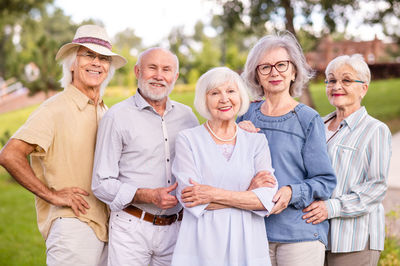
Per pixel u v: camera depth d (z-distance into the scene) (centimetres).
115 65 298
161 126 267
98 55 273
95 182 254
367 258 253
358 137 254
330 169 239
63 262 258
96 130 274
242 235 228
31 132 249
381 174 245
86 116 270
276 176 245
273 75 251
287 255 242
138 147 259
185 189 225
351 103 266
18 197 846
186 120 278
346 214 244
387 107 1700
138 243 262
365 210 245
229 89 233
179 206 270
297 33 1549
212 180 230
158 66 261
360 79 262
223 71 235
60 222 258
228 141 239
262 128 255
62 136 260
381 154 246
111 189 249
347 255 256
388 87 2169
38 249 537
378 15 1466
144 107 262
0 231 616
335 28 1500
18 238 583
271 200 226
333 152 259
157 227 263
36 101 2216
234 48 3088
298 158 243
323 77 2339
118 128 256
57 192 256
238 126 248
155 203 243
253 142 241
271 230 244
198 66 3072
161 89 261
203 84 236
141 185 260
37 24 3550
